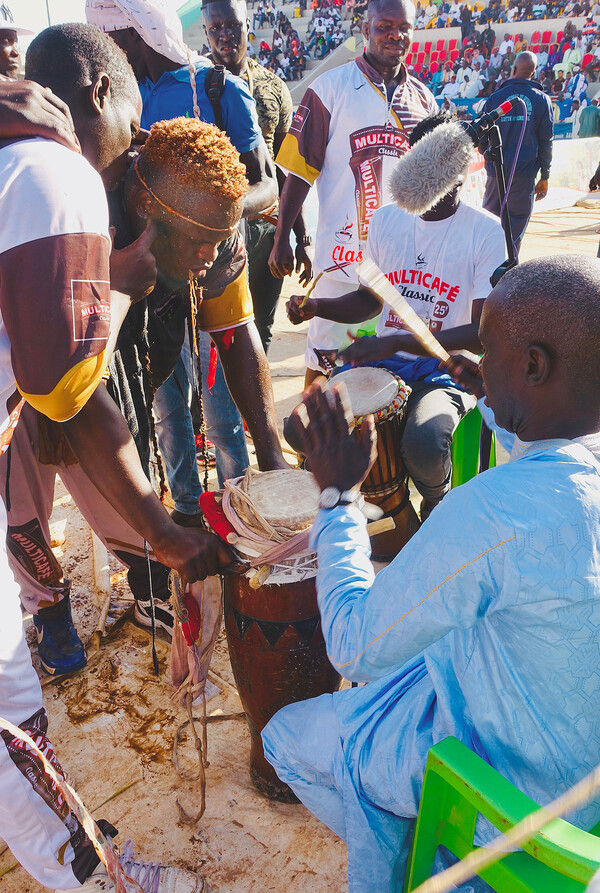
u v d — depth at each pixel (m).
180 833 1.95
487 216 2.65
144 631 2.65
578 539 1.09
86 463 1.73
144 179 1.67
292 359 5.31
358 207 3.50
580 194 11.88
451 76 19.75
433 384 2.80
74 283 1.29
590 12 19.03
